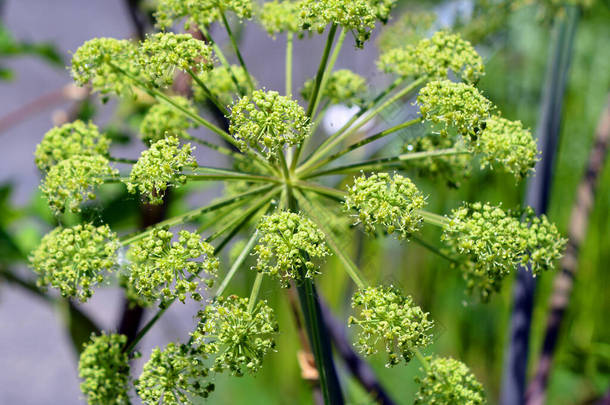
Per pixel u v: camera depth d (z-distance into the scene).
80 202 0.49
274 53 1.00
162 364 0.48
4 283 0.61
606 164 0.73
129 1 0.60
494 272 0.49
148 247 0.48
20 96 1.71
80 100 0.65
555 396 0.70
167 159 0.48
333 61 0.50
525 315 0.57
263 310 0.47
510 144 0.49
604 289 0.71
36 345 1.56
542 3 0.59
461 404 0.48
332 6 0.48
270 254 0.47
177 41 0.49
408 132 0.52
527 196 0.57
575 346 0.69
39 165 0.50
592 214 0.72
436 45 0.51
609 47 0.75
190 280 0.48
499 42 0.67
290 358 0.87
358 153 0.56
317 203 0.50
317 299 0.48
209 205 0.50
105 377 0.48
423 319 0.48
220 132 0.49
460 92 0.49
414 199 0.48
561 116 0.57
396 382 0.75
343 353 0.56
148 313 0.56
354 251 0.54
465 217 0.49
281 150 0.48
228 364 0.47
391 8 0.49
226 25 0.51
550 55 0.58
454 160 0.52
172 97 0.52
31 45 0.71
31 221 0.63
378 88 0.53
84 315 0.57
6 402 1.43
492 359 0.77
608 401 0.58
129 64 0.50
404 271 0.78
